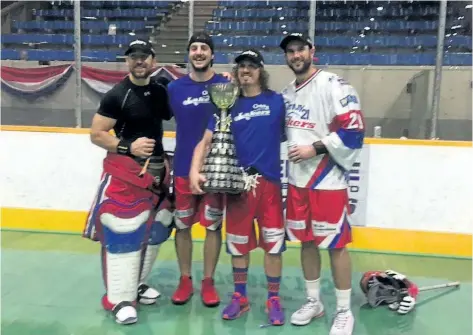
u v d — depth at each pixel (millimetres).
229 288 3723
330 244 2922
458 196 4469
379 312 3359
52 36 7711
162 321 3170
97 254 4406
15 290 3613
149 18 7863
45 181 5023
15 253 4410
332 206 2900
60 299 3473
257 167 3016
